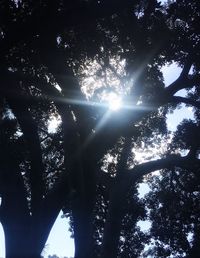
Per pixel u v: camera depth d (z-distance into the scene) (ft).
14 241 39.04
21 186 40.52
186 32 48.14
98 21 42.11
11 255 38.70
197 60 50.85
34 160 42.50
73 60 44.16
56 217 41.96
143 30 45.44
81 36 43.37
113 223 53.98
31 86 44.50
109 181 62.08
